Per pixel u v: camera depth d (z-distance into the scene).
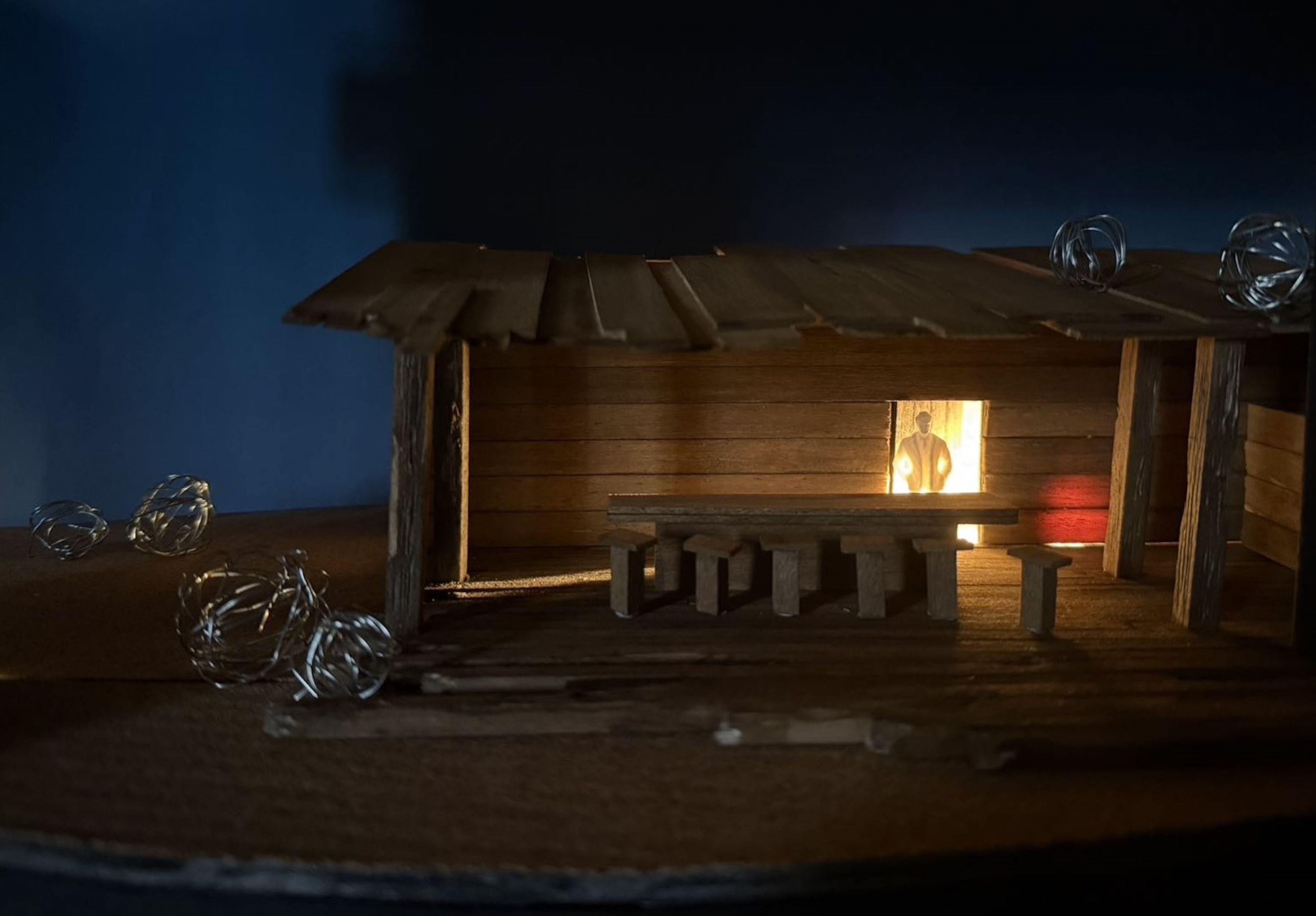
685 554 0.49
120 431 0.60
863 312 0.44
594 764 0.41
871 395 0.54
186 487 0.57
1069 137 0.61
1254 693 0.43
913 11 0.60
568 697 0.42
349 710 0.42
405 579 0.45
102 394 0.59
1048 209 0.61
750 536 0.49
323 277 0.60
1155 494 0.55
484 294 0.46
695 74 0.60
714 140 0.60
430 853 0.37
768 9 0.60
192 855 0.37
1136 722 0.41
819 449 0.55
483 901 0.37
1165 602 0.49
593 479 0.55
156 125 0.58
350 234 0.60
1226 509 0.46
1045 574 0.46
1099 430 0.55
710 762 0.41
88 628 0.48
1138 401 0.50
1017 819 0.39
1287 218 0.44
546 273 0.49
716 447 0.55
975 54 0.60
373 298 0.44
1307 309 0.44
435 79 0.59
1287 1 0.61
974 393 0.54
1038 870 0.38
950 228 0.61
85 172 0.58
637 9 0.60
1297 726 0.41
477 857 0.37
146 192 0.58
